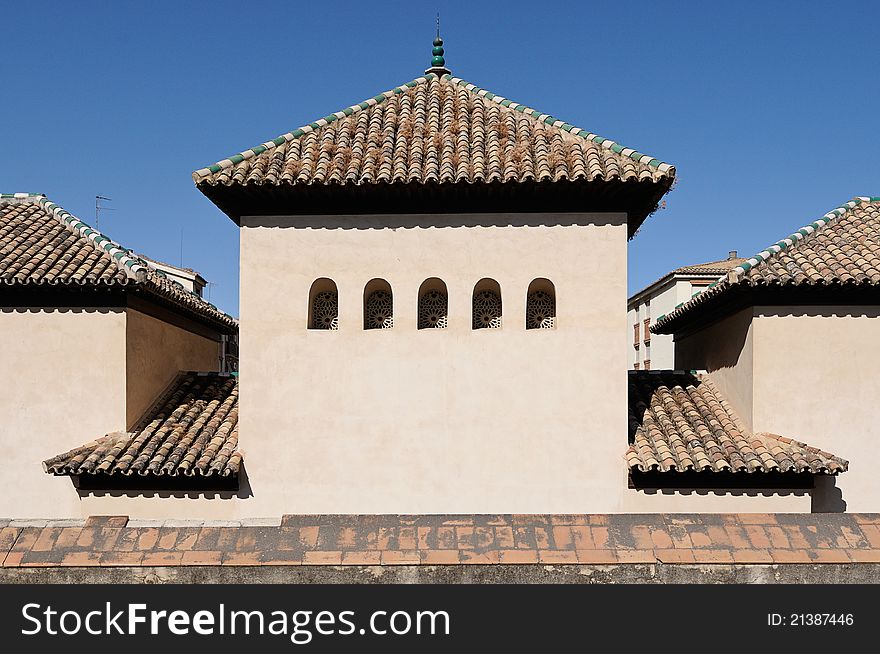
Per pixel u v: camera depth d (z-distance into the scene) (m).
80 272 9.70
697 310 11.47
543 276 9.07
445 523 5.41
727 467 8.41
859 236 10.34
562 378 8.97
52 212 11.66
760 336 9.54
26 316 10.01
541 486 8.87
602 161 8.84
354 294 9.13
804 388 9.48
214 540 5.24
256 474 8.99
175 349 11.98
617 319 9.01
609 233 9.09
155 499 9.03
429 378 9.02
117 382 9.91
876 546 5.26
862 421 9.45
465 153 9.12
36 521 5.75
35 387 9.93
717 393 10.79
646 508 8.85
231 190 8.73
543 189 8.73
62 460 8.88
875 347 9.48
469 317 9.06
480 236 9.12
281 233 9.20
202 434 9.55
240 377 9.09
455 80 11.43
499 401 8.95
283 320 9.13
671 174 8.39
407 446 8.95
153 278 10.98
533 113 10.34
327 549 5.18
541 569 5.08
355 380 9.05
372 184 8.55
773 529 5.37
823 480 8.84
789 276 9.22
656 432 9.27
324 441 9.00
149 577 5.04
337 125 10.12
